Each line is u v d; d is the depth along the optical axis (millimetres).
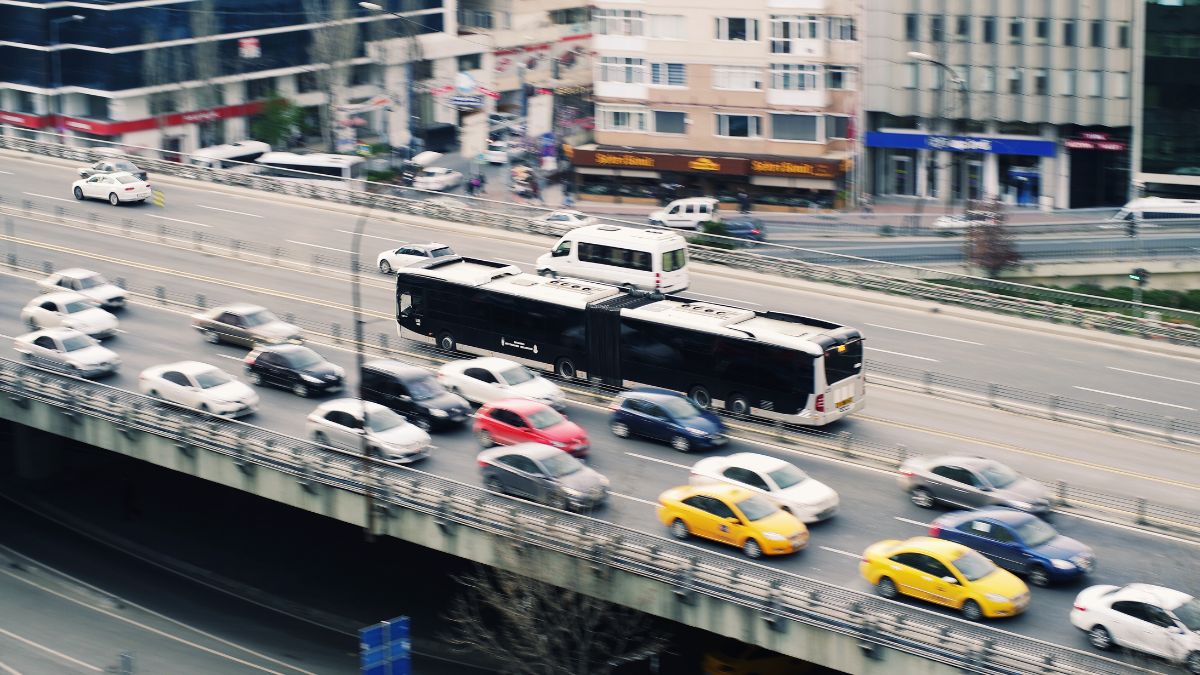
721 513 51469
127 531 71375
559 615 54000
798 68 126875
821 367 61344
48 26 144500
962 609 46625
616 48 133125
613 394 66688
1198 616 43812
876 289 83625
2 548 69812
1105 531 53375
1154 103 117938
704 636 57469
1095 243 103125
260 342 72375
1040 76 121188
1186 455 61312
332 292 83250
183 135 146000
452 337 71750
